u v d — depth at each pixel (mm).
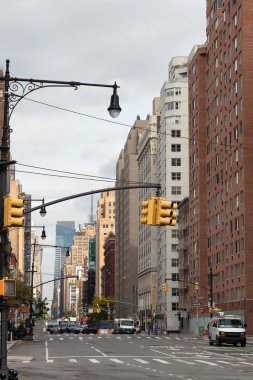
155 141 182000
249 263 89688
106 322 138125
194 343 66688
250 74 93625
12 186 133500
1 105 103375
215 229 109688
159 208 26109
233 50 99750
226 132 103250
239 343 59000
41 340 74312
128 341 71375
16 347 55781
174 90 158250
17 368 31766
